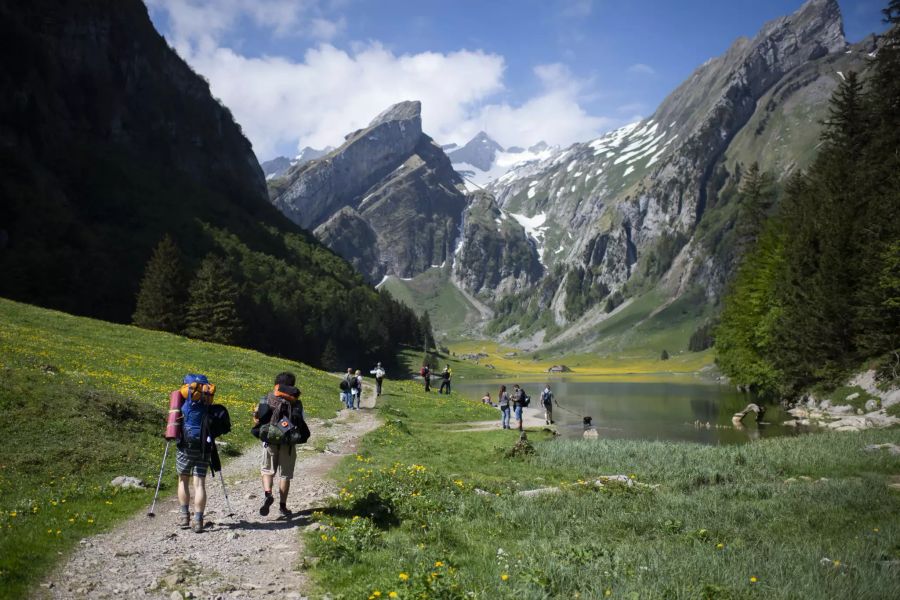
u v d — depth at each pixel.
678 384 127.31
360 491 13.05
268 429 10.94
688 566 8.30
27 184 121.25
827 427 38.38
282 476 11.23
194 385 10.67
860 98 61.50
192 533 10.00
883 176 50.69
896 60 54.03
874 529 10.98
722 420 47.75
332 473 16.03
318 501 12.52
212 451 10.75
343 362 158.75
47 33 172.38
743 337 67.31
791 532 11.13
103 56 189.75
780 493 15.28
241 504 12.38
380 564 8.26
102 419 17.14
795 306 53.78
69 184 145.50
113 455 15.12
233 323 91.75
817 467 20.34
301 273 170.88
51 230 109.12
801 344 51.47
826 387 49.28
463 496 13.52
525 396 35.12
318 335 146.88
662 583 7.52
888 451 22.25
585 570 7.99
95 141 170.75
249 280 138.75
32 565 7.83
